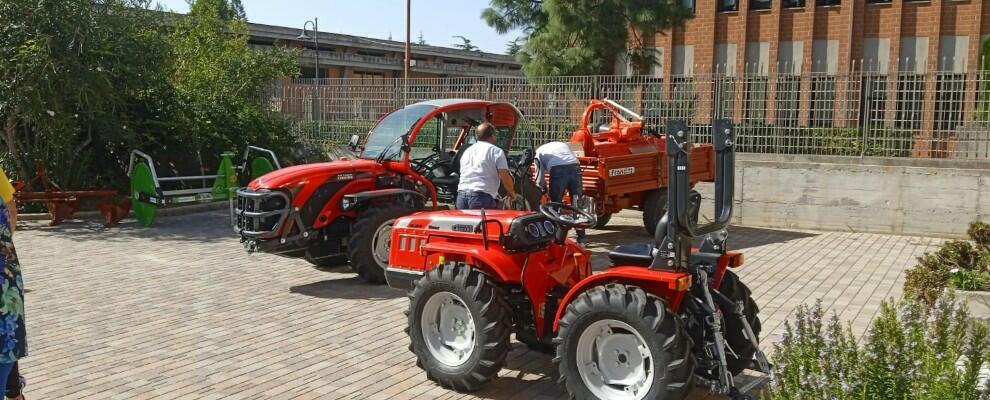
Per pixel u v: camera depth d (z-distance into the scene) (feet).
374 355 20.45
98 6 45.21
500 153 27.63
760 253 34.86
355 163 29.78
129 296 26.53
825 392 11.60
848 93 41.68
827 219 41.75
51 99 42.22
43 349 20.83
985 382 11.64
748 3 80.28
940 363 11.64
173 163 50.98
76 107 44.86
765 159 43.32
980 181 38.24
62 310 24.71
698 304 15.98
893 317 12.80
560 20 60.18
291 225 27.89
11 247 12.94
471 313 17.35
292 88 61.00
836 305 25.41
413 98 54.24
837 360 12.06
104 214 41.83
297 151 58.65
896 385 11.53
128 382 18.42
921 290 22.41
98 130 46.37
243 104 57.93
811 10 77.41
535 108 48.26
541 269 17.90
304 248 29.07
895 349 12.00
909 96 40.45
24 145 46.39
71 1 43.11
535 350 19.99
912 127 40.55
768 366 16.40
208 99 55.52
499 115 34.83
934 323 13.32
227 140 52.95
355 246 27.73
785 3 79.05
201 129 52.49
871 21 75.20
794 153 43.14
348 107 57.98
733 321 17.46
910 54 73.82
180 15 62.44
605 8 59.93
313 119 59.72
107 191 42.98
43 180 43.62
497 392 17.84
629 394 15.61
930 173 39.27
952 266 23.66
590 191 35.68
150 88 50.01
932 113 40.04
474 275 17.57
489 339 17.20
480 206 27.55
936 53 72.28
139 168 42.01
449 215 19.24
